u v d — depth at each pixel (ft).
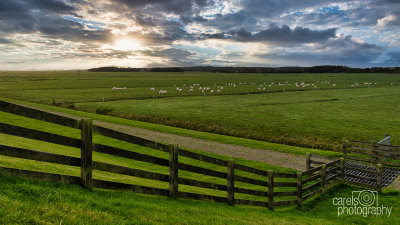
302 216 36.96
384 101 225.56
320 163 56.90
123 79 571.28
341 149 98.27
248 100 237.25
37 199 17.29
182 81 511.40
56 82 453.58
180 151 26.30
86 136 20.26
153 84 431.02
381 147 59.93
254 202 34.76
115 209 19.60
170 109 183.52
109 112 175.11
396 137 110.73
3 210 14.73
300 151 90.27
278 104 211.00
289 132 122.52
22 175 18.81
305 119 149.28
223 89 347.15
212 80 550.36
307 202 45.09
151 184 42.32
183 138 106.22
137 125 130.11
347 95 270.46
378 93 287.48
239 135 123.24
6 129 16.96
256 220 28.17
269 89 341.62
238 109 184.96
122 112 173.58
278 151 90.74
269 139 115.75
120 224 17.48
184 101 230.68
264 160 78.33
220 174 30.76
